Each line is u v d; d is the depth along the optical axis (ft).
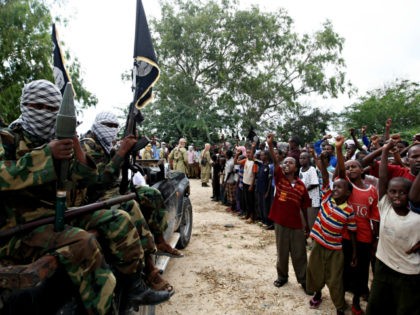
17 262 6.19
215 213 29.76
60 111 5.74
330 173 18.90
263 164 24.56
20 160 5.75
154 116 87.20
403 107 62.03
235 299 13.44
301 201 14.33
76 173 7.16
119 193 10.05
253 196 25.86
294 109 98.68
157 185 14.99
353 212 11.71
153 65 9.04
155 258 13.11
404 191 9.08
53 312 6.18
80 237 6.18
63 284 6.46
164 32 88.99
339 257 11.83
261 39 89.97
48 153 5.82
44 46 36.78
